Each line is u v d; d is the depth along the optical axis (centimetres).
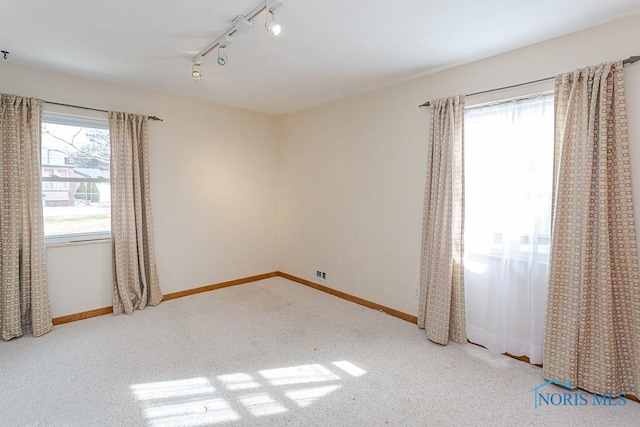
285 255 489
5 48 250
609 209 206
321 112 420
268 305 374
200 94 374
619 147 202
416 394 214
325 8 193
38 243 288
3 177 271
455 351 271
